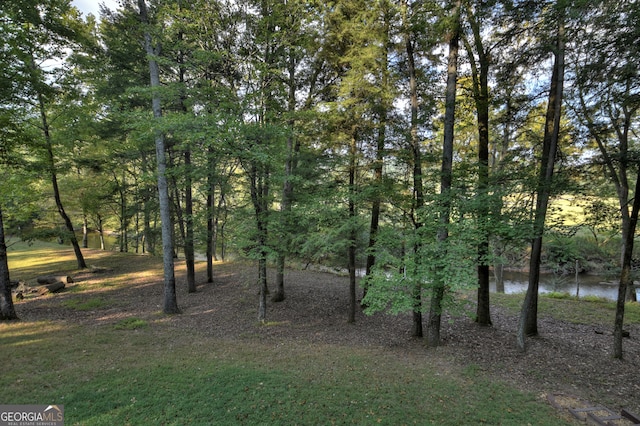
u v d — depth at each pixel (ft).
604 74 19.99
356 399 17.72
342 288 49.06
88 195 58.23
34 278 48.93
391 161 27.48
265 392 18.02
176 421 14.98
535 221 22.72
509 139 37.47
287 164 33.99
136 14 34.58
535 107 29.07
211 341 26.89
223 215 38.09
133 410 15.69
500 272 51.19
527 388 19.45
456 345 26.81
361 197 26.66
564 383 20.11
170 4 28.99
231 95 26.71
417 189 26.14
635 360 23.54
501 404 17.51
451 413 16.57
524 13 22.68
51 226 65.87
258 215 29.63
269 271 57.72
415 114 26.40
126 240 76.74
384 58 26.63
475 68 28.81
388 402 17.49
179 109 39.45
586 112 25.54
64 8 31.81
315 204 29.73
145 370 20.03
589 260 62.85
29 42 28.17
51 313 32.71
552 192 23.54
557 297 45.09
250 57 28.30
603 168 27.94
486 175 25.16
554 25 21.86
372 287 25.25
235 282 49.70
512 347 26.11
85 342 24.63
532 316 28.89
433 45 25.38
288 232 32.58
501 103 28.37
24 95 29.37
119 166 60.59
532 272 25.00
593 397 18.43
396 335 30.32
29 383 17.79
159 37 30.32
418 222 25.57
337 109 27.86
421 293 25.12
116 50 37.91
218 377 19.56
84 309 34.83
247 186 31.55
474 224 21.49
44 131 42.27
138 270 55.16
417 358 24.29
